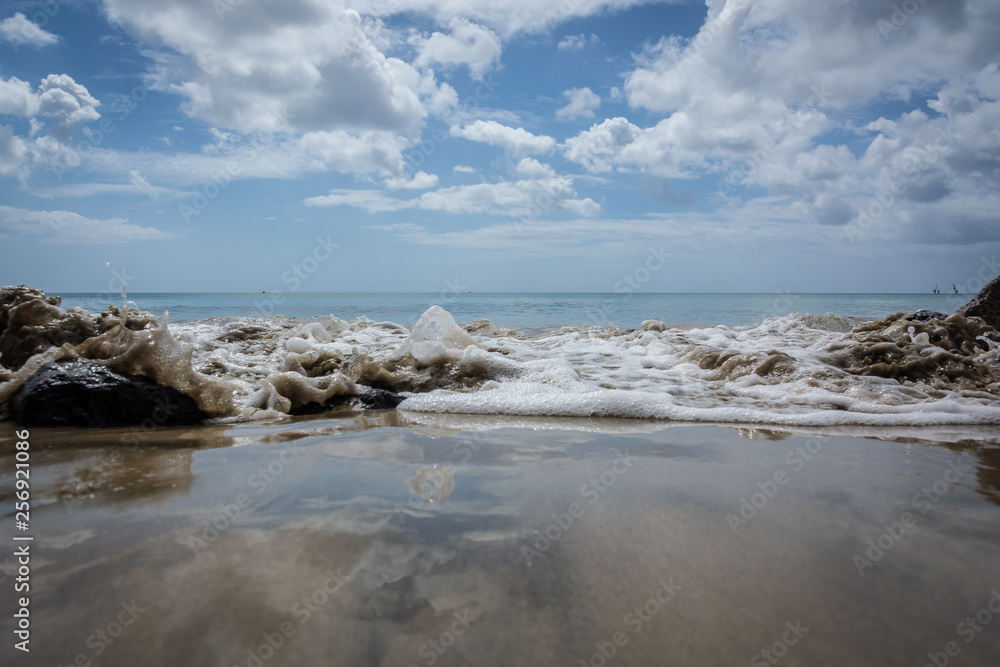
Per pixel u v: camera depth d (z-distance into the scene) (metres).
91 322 4.44
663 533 1.69
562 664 1.06
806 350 5.53
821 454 2.68
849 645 1.15
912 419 3.46
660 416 3.62
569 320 14.59
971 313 8.06
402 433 3.09
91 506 1.84
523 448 2.75
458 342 5.37
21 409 3.16
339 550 1.52
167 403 3.28
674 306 23.67
